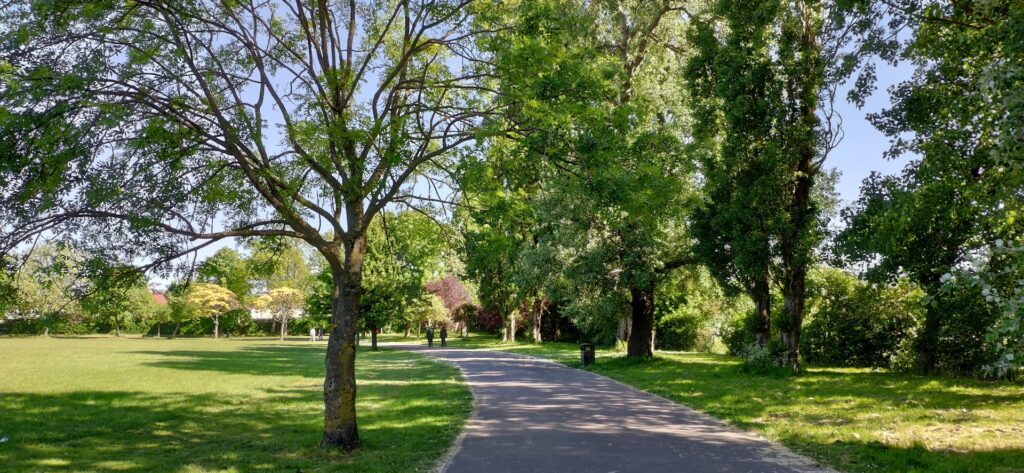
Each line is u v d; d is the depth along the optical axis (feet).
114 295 29.68
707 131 73.05
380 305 138.62
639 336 86.38
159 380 65.77
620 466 27.22
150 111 29.30
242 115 29.58
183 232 28.81
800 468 26.73
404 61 35.35
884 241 57.11
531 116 31.91
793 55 67.87
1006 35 37.19
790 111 69.41
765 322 72.38
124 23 30.96
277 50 36.76
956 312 63.72
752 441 32.78
